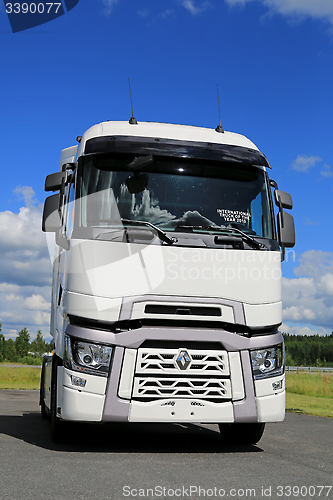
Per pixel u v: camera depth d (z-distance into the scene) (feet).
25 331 383.24
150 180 21.95
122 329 19.74
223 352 20.25
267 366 20.81
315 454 21.58
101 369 19.52
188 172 22.49
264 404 20.52
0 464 17.13
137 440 24.48
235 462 19.02
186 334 19.89
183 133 23.86
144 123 24.56
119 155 22.09
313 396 66.74
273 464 18.83
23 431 26.66
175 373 19.76
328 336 410.11
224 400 20.25
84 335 19.60
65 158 27.30
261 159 24.08
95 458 18.88
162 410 19.61
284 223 23.86
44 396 30.35
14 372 114.21
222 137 24.54
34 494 13.51
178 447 22.63
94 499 13.23
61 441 22.53
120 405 19.42
